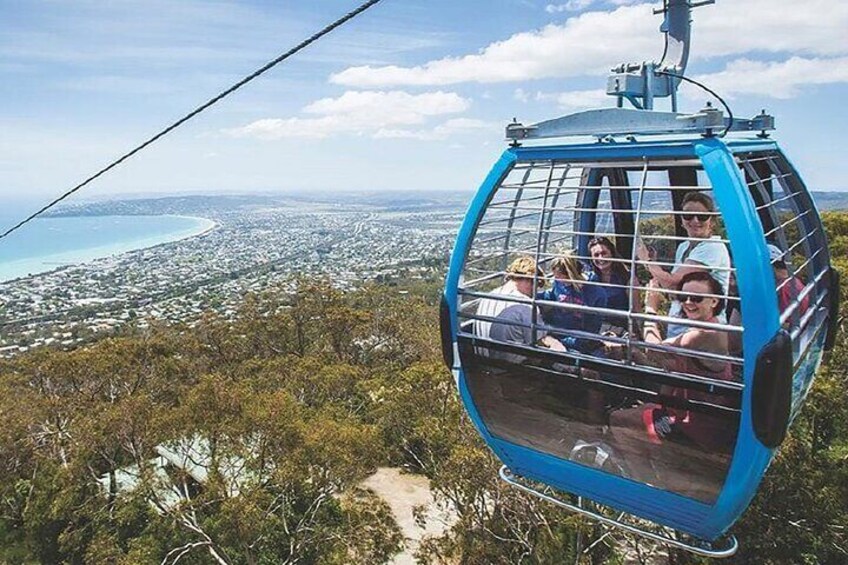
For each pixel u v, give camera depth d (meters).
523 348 3.98
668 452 3.62
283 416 17.80
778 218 3.75
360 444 17.98
